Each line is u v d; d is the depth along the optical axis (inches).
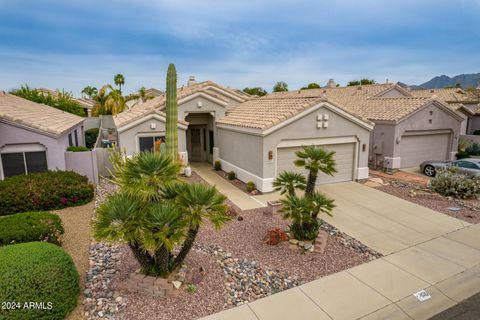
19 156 586.2
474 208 537.3
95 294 283.7
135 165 279.4
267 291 299.6
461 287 312.7
